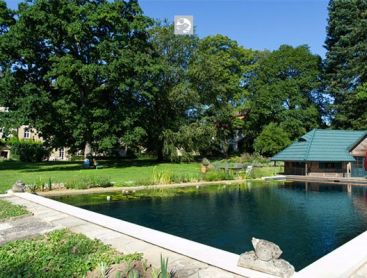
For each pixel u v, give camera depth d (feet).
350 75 145.89
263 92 157.99
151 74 113.29
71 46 109.81
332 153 97.35
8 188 58.75
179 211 46.09
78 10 102.58
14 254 21.34
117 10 108.68
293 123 148.97
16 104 99.14
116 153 140.05
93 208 48.14
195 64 134.62
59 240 24.95
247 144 181.98
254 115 162.71
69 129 110.52
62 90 106.32
